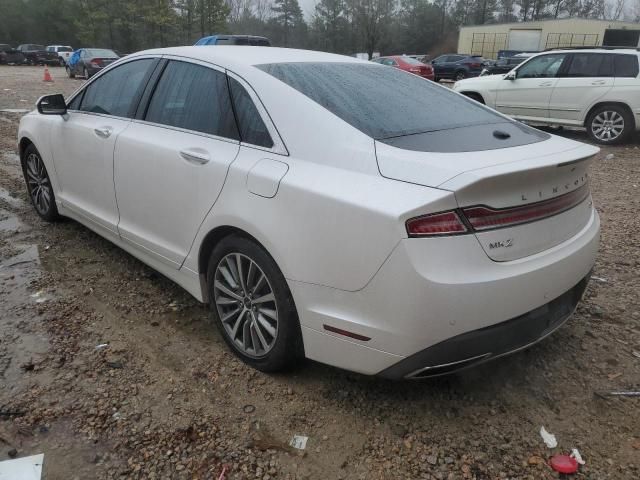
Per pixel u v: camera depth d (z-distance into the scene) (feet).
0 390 9.00
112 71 13.43
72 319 11.25
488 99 38.34
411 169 7.57
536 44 155.43
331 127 8.54
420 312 7.19
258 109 9.39
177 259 10.89
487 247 7.38
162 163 10.74
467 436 8.26
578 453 7.93
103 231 13.58
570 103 34.53
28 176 16.98
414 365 7.57
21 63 137.18
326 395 9.11
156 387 9.22
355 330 7.81
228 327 10.12
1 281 12.84
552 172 7.87
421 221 7.12
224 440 8.10
